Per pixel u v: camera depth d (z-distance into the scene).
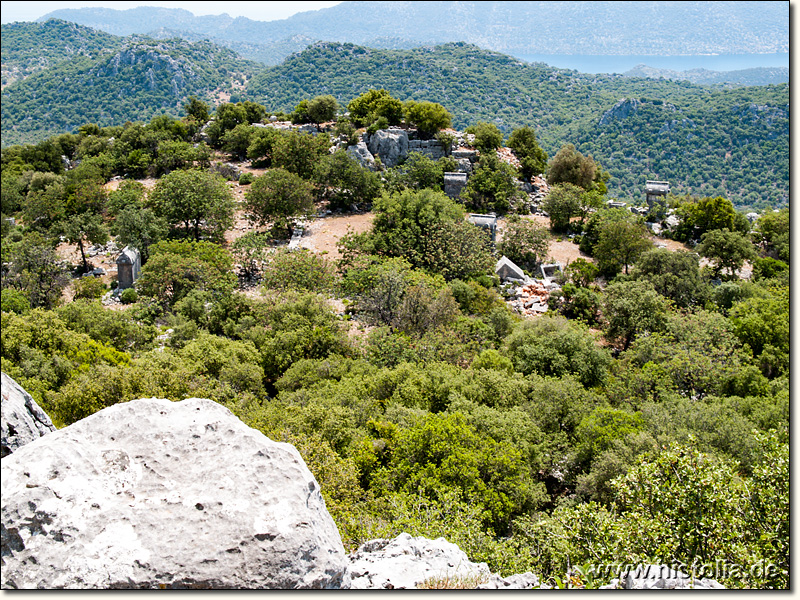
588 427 28.61
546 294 61.28
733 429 28.17
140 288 52.72
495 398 32.97
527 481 24.83
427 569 11.04
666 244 82.62
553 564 17.05
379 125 91.19
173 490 8.34
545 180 101.00
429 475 22.70
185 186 67.06
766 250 84.25
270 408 28.20
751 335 48.34
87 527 7.81
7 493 7.91
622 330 52.56
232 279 54.47
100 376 28.09
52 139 118.75
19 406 11.34
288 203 69.88
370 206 80.88
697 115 160.75
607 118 181.00
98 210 78.50
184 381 29.22
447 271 60.22
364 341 43.25
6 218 79.56
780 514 14.61
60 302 56.28
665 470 16.73
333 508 18.47
